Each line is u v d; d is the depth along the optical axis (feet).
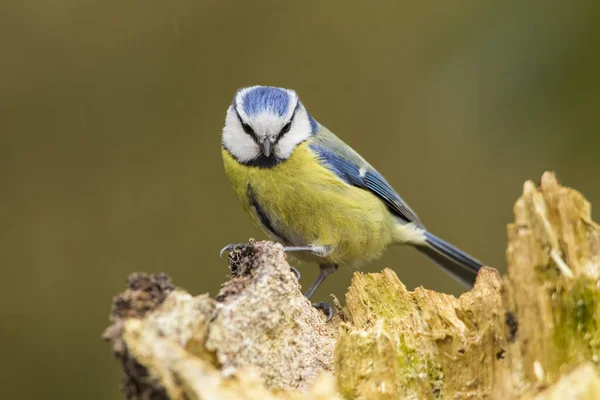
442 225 40.50
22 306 39.01
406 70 42.83
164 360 13.46
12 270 39.65
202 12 43.52
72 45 42.60
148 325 13.76
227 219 41.47
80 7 42.65
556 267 15.23
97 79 42.65
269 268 16.53
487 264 39.60
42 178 41.57
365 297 19.33
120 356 13.76
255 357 15.98
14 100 42.04
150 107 42.96
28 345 38.01
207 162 42.45
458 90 34.22
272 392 15.64
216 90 43.27
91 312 38.86
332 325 19.86
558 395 13.23
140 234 41.04
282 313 16.52
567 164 34.06
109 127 42.45
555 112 32.68
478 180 40.14
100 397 36.78
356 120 42.83
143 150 42.57
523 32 32.76
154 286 14.55
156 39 43.24
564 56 31.96
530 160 35.81
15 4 42.04
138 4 43.06
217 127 42.88
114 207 41.39
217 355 14.89
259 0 43.86
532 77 32.37
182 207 41.63
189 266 40.52
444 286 39.32
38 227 40.70
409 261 39.73
